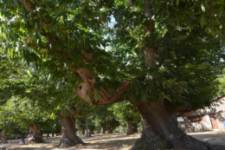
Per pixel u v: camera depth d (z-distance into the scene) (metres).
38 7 8.22
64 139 34.00
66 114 31.25
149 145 14.48
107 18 10.99
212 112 38.88
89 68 10.37
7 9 8.20
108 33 14.00
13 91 19.25
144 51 14.60
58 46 9.08
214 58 16.05
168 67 13.66
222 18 5.67
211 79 15.77
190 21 6.84
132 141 30.28
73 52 9.37
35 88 18.03
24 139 56.97
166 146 14.21
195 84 14.29
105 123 59.72
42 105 20.70
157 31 13.28
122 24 12.52
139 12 11.09
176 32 12.30
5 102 33.88
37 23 8.25
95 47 10.30
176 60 14.30
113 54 15.41
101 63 10.69
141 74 12.65
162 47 14.02
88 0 9.27
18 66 18.30
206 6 5.64
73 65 10.04
